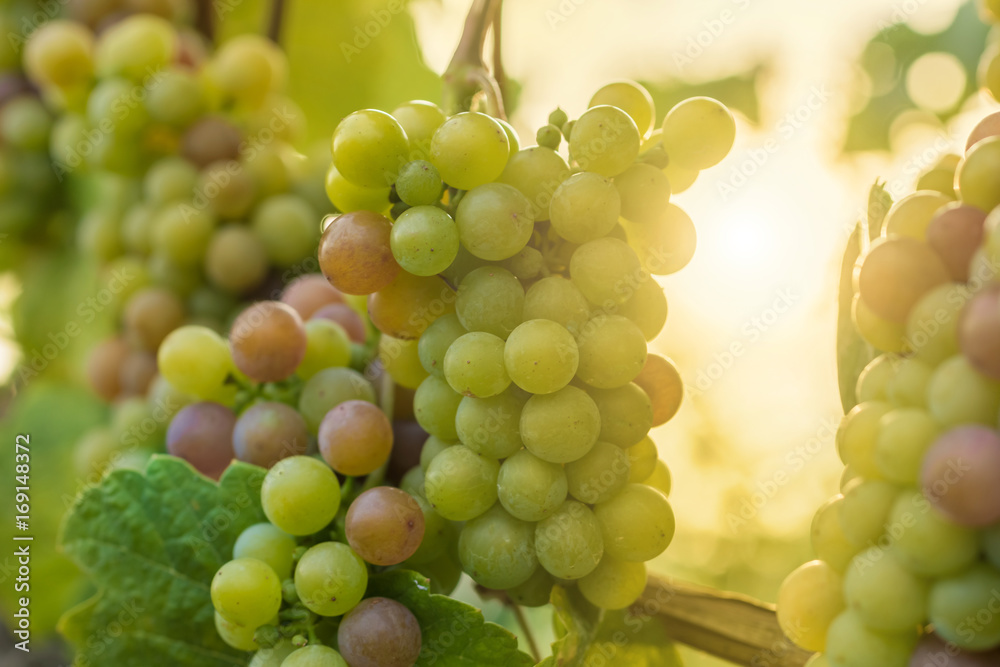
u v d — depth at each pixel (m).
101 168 0.59
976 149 0.43
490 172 0.45
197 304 0.58
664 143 0.46
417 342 0.47
